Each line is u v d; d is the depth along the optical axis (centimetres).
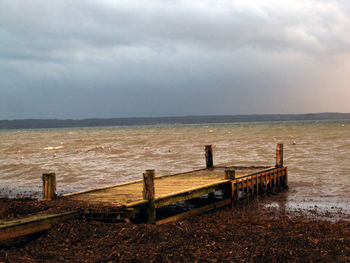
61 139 9831
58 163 3669
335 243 1039
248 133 9712
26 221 1048
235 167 2289
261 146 5047
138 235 1058
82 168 3247
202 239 1049
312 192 2002
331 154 3712
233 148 4897
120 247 987
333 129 10656
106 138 9438
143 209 1286
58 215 1130
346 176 2436
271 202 1783
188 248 980
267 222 1328
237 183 1712
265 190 1958
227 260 915
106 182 2502
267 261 920
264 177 1941
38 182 2569
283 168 2156
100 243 1022
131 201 1272
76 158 4169
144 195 1289
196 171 2169
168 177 1948
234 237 1077
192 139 7438
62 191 2191
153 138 8456
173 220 1385
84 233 1081
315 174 2564
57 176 2814
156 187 1614
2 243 1063
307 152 4012
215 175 1955
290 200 1820
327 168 2806
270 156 3756
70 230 1091
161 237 1050
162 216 1494
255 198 1848
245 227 1216
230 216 1490
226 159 3659
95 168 3231
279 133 9094
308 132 9056
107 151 4978
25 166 3478
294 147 4709
